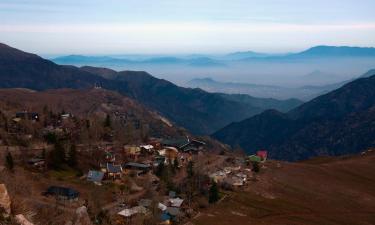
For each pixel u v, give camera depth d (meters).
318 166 179.38
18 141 141.62
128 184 118.31
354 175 168.00
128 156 154.75
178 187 121.62
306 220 114.56
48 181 106.06
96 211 84.69
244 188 134.25
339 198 138.38
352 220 118.81
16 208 45.12
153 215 93.88
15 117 174.12
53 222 57.81
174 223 96.56
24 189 78.75
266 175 153.75
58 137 153.38
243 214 112.00
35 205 63.94
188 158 167.50
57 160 124.69
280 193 135.75
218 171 148.38
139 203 99.62
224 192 127.56
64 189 91.75
